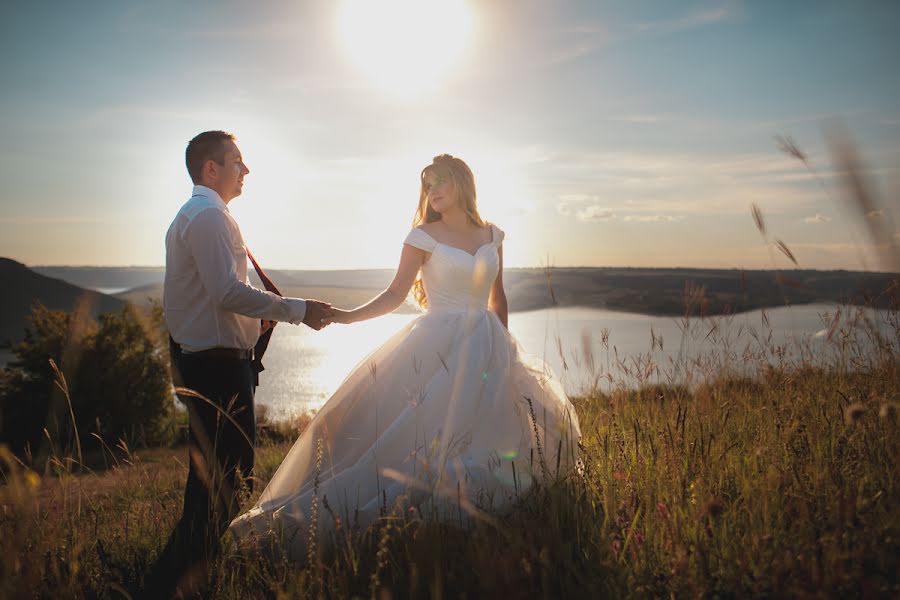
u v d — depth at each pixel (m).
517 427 3.19
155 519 3.10
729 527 2.22
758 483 2.44
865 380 3.21
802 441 2.73
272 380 62.56
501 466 2.98
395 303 3.52
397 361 3.33
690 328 3.55
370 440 3.22
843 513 1.93
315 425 3.30
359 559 2.36
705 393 3.39
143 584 2.60
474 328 3.35
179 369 3.12
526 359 3.50
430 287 3.53
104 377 20.09
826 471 2.38
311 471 3.20
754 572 1.87
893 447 2.51
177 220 3.11
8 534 2.19
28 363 20.03
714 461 2.66
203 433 3.04
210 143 3.25
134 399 20.30
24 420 11.77
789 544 2.00
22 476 2.18
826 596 1.59
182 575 2.62
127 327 21.52
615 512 2.38
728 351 3.52
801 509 2.12
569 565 1.98
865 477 2.21
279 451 6.93
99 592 2.51
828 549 1.84
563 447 3.16
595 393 3.69
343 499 2.92
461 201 3.57
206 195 3.19
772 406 3.17
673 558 2.02
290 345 130.88
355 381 3.34
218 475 2.91
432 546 2.27
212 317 3.07
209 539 2.76
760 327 3.50
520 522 2.44
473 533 2.26
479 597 1.84
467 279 3.43
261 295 3.11
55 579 2.34
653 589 1.96
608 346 3.50
